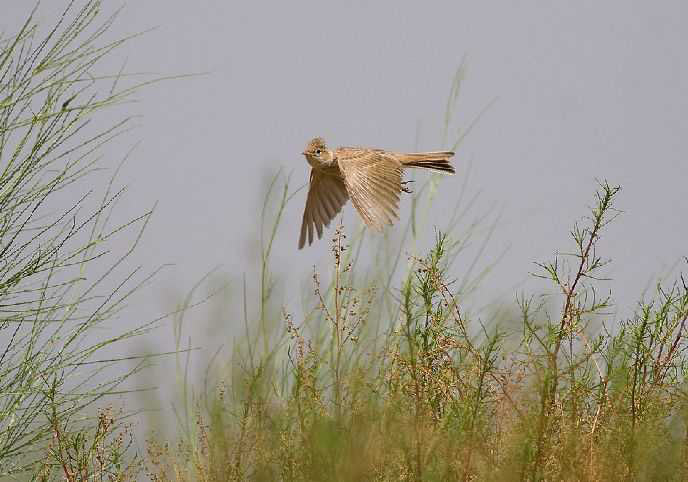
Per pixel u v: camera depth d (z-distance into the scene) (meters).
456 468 11.63
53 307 12.05
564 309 12.47
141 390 12.64
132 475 12.57
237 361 13.19
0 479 11.95
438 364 12.62
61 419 12.08
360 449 11.38
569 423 11.99
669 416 12.32
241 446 12.14
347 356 12.88
